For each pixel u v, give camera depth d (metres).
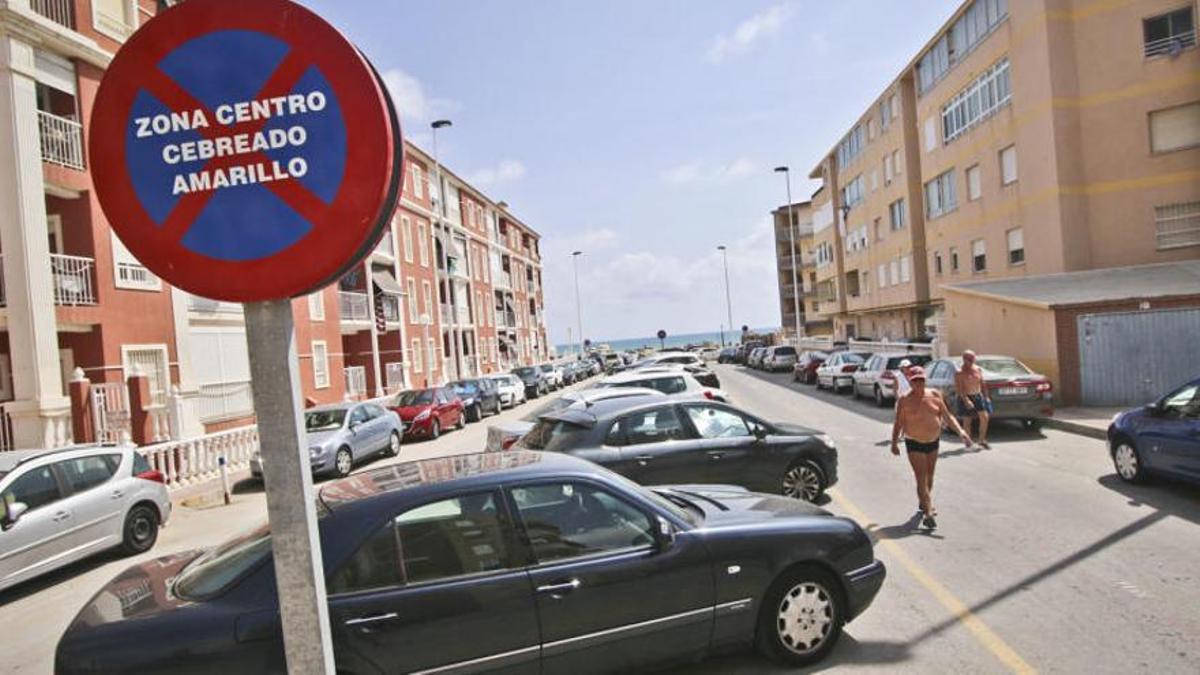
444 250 38.47
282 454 2.24
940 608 5.57
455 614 3.84
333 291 28.42
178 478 15.02
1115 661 4.56
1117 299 17.30
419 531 3.97
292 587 2.24
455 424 24.55
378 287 33.34
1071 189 22.86
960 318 22.92
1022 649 4.79
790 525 4.78
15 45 15.02
